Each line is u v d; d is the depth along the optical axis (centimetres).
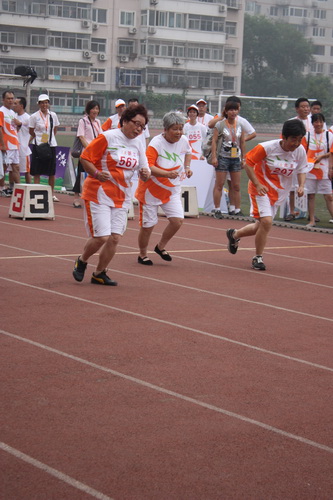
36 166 1645
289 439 460
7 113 1736
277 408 510
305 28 10269
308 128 1439
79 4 7050
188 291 861
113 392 525
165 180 984
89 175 834
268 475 411
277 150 985
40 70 6988
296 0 10244
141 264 1018
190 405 507
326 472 417
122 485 392
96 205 828
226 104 1538
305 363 612
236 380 562
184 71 7656
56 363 581
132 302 791
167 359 603
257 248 1022
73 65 7131
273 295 863
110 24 7319
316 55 10312
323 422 489
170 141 983
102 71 7344
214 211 1598
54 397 510
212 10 7694
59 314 726
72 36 7069
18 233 1238
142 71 7500
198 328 702
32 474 400
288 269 1038
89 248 845
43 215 1416
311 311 793
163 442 446
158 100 6256
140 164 848
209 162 1557
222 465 420
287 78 9312
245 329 707
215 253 1143
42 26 6919
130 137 824
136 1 7406
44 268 952
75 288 844
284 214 1584
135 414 487
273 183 1002
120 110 1558
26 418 473
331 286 931
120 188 830
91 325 692
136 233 1307
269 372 585
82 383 539
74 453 426
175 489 390
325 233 1439
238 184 1572
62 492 382
